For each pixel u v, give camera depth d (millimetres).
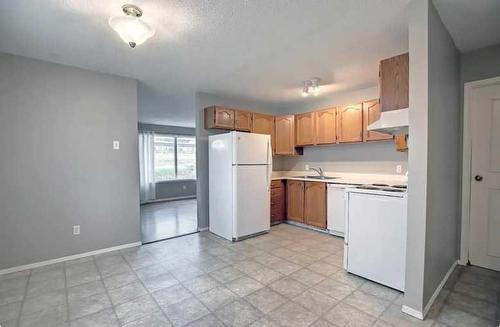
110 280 2375
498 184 2514
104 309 1913
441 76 2023
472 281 2301
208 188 4168
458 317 1785
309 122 4355
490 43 2398
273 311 1875
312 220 4039
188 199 7672
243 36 2248
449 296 2053
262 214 3834
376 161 3799
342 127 3887
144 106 5082
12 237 2572
